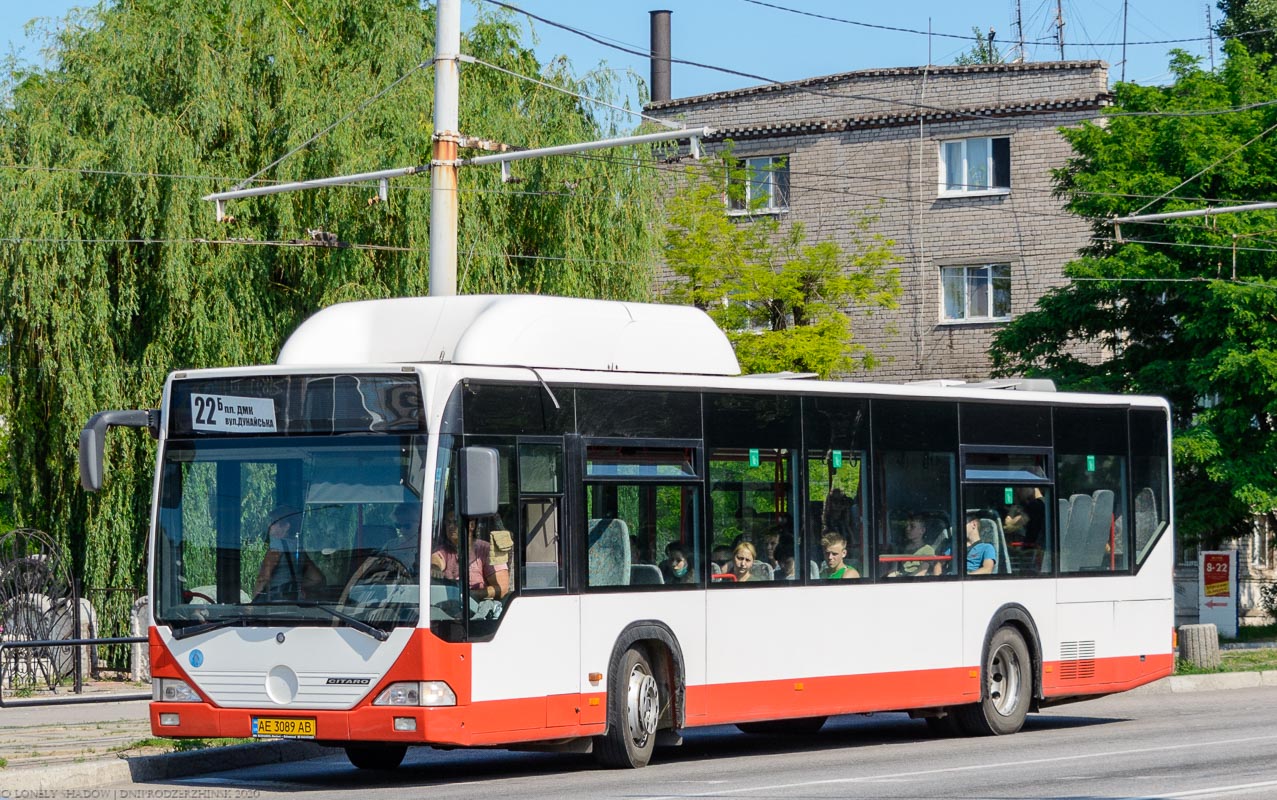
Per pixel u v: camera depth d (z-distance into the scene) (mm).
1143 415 19750
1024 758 14953
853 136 44906
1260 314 29594
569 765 14789
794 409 15859
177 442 13445
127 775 13625
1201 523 30734
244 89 25016
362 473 12883
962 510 17453
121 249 24344
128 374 24641
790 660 15516
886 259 38656
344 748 15375
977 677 17438
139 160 23984
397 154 24812
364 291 24719
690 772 13953
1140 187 30688
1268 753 14961
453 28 19219
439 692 12539
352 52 26125
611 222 27688
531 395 13562
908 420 16969
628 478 14281
